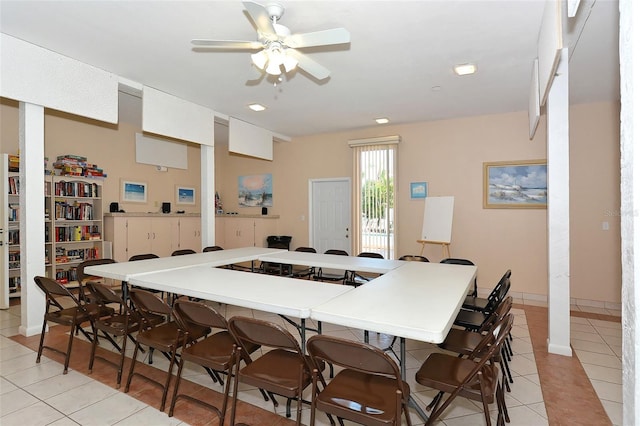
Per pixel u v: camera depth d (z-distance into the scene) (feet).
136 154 21.22
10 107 16.12
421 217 19.27
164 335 8.13
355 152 20.83
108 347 10.83
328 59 11.39
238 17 9.04
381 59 11.40
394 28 9.47
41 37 10.09
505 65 11.87
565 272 10.40
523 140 17.08
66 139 18.04
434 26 9.38
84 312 9.35
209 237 16.84
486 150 17.84
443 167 18.80
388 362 4.90
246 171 25.46
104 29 9.62
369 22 9.17
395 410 5.18
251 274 9.86
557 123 10.28
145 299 7.75
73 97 11.44
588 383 8.73
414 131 19.49
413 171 19.53
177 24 9.36
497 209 17.63
